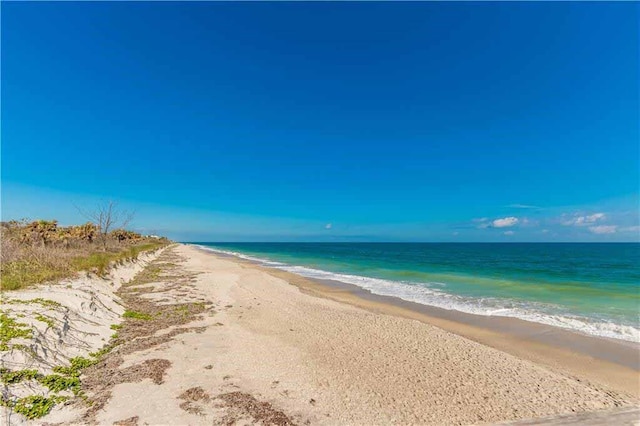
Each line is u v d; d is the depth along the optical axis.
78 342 8.37
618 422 5.88
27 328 7.47
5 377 5.92
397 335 10.85
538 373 8.20
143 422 5.54
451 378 7.73
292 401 6.45
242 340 9.93
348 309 14.91
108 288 15.77
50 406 5.75
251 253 73.62
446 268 35.34
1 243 15.90
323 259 51.84
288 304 15.51
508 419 6.07
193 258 43.75
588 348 10.27
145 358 8.23
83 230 30.08
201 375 7.42
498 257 56.62
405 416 6.09
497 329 12.23
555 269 33.91
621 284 22.72
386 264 41.34
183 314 12.80
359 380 7.46
